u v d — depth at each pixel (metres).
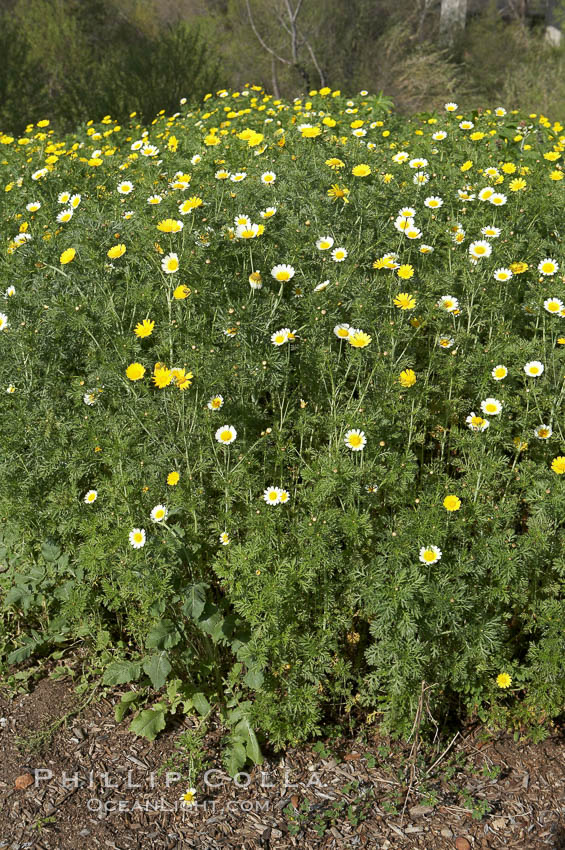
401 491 3.09
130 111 14.07
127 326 3.66
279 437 3.23
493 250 3.88
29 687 3.34
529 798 2.84
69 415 3.46
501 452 3.49
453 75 16.52
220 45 18.05
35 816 2.80
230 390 3.36
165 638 2.96
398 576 2.74
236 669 3.07
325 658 2.87
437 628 2.76
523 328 4.14
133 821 2.78
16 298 3.65
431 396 3.83
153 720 3.08
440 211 4.46
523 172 5.00
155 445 3.26
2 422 3.37
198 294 3.43
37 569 3.41
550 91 14.21
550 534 3.00
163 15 20.58
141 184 4.53
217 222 3.93
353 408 3.25
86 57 15.69
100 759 3.01
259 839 2.71
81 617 3.28
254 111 7.42
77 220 4.05
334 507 3.09
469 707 3.04
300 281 3.73
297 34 17.55
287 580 2.80
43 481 3.38
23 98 13.80
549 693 2.96
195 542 3.08
